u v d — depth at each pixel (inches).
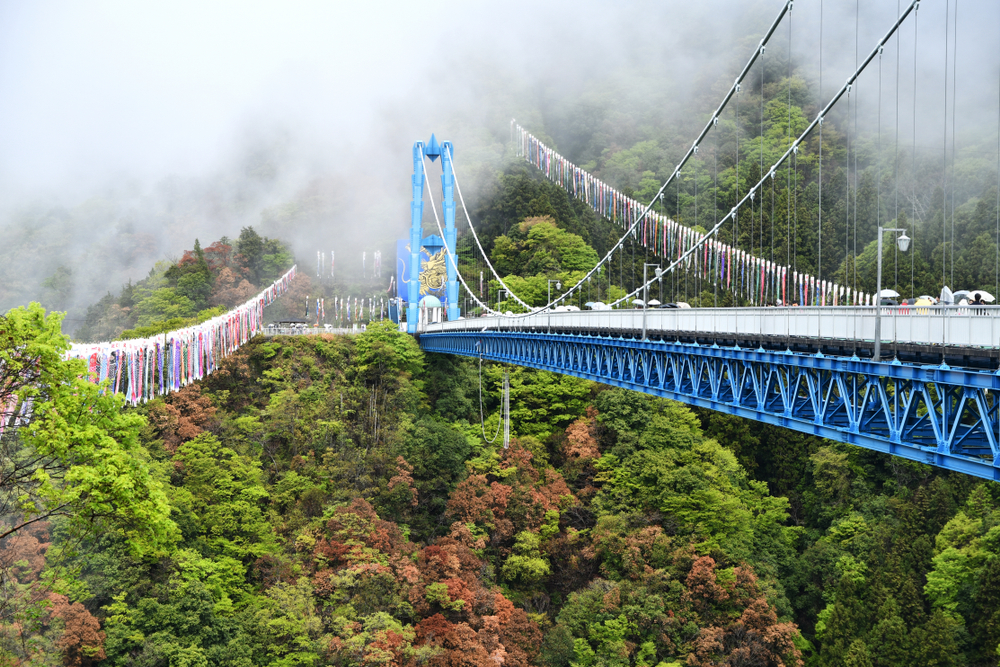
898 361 1547.7
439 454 3895.2
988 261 4837.6
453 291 5895.7
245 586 2829.7
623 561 3358.8
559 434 4247.0
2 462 1375.5
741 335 2028.8
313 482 3503.9
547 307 4352.9
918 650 2923.2
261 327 4443.9
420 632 2839.6
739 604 3120.1
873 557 3437.5
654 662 2957.7
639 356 2549.2
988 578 3038.9
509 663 2901.1
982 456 1456.7
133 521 1368.1
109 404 1391.5
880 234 1614.2
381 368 4392.2
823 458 4023.1
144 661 2277.3
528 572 3398.1
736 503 3676.2
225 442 3528.5
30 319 1357.0
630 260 6599.4
